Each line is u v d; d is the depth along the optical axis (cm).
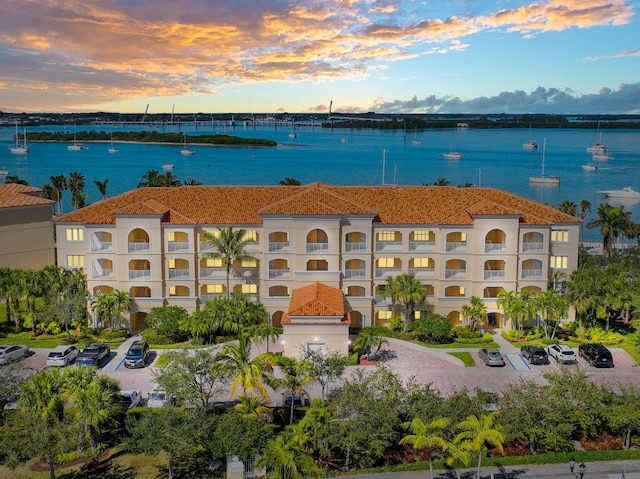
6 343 6400
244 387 4400
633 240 13488
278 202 6800
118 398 4472
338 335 5681
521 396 4156
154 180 12338
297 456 3550
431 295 6862
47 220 8569
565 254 6912
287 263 6862
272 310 6700
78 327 6619
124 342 6412
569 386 4194
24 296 6862
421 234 6862
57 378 4200
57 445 3762
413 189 7469
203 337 6419
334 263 6631
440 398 4128
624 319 7394
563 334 6562
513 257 6681
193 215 6838
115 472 4084
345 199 6906
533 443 4228
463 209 6906
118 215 6544
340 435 3831
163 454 4334
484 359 5838
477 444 3444
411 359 5950
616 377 5475
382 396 4084
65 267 6950
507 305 6412
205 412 4272
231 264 6788
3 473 4081
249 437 3850
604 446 4256
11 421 4169
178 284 6788
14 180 12656
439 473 3944
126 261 6644
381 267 6881
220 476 4034
